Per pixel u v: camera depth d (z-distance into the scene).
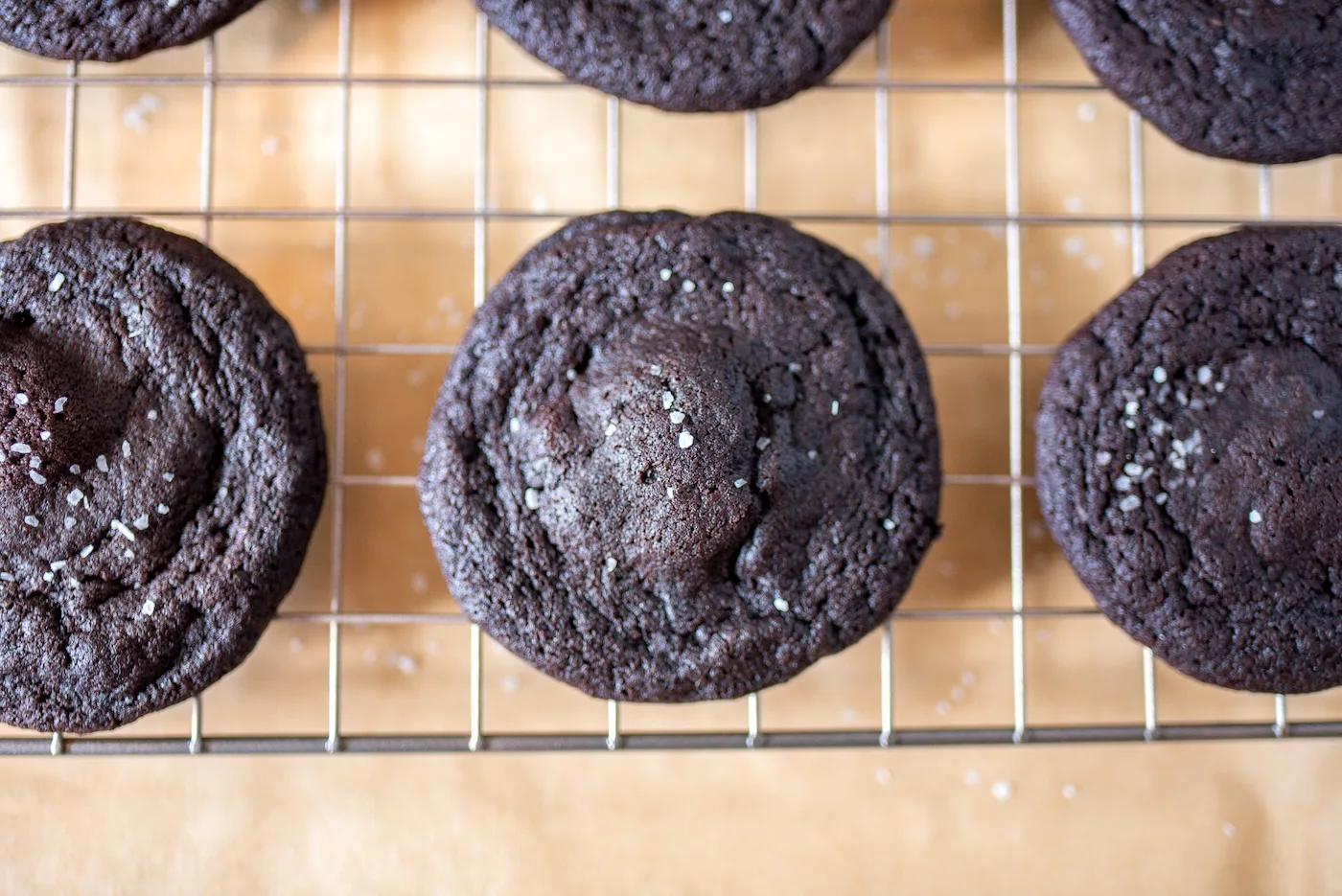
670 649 0.34
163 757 0.37
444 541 0.34
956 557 0.38
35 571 0.34
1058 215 0.38
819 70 0.36
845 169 0.38
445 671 0.37
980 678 0.38
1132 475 0.34
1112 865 0.38
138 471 0.34
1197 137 0.36
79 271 0.34
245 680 0.37
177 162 0.37
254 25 0.37
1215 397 0.35
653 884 0.37
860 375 0.34
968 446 0.38
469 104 0.38
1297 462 0.34
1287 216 0.38
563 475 0.34
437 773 0.37
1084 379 0.35
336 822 0.37
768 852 0.37
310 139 0.38
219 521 0.34
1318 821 0.38
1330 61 0.36
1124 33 0.36
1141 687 0.38
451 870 0.37
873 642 0.38
